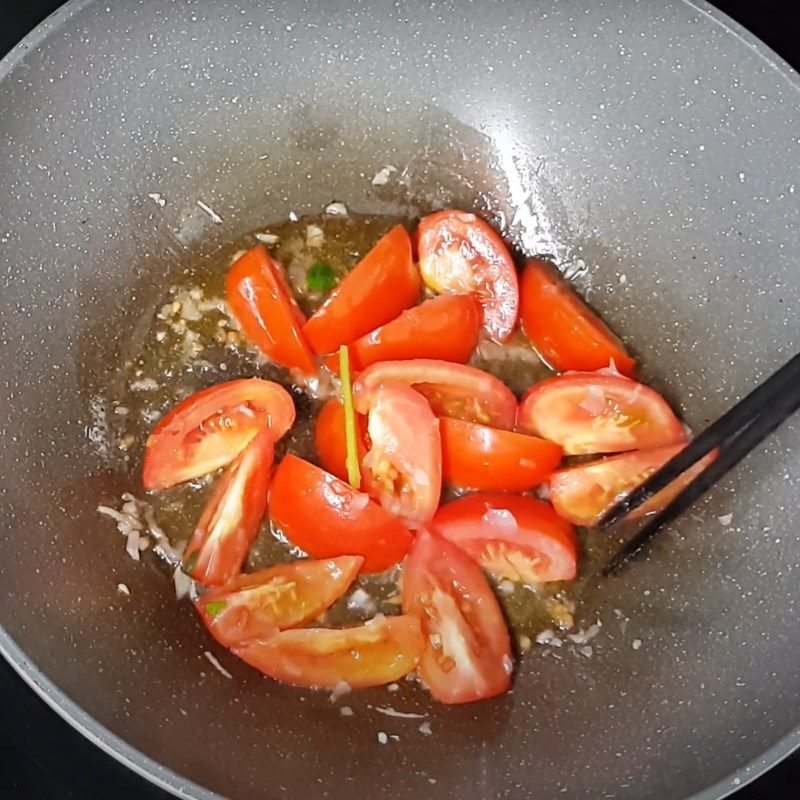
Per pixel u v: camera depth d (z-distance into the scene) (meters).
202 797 0.35
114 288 0.47
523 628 0.45
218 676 0.42
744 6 0.50
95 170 0.47
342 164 0.51
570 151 0.49
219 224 0.50
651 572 0.45
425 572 0.44
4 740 0.39
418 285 0.49
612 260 0.49
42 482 0.43
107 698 0.38
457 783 0.39
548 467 0.46
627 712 0.42
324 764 0.40
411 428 0.44
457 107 0.50
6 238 0.44
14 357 0.43
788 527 0.43
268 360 0.48
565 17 0.47
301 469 0.44
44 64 0.44
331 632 0.42
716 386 0.47
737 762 0.38
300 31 0.48
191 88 0.48
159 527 0.45
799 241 0.45
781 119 0.45
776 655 0.41
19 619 0.38
